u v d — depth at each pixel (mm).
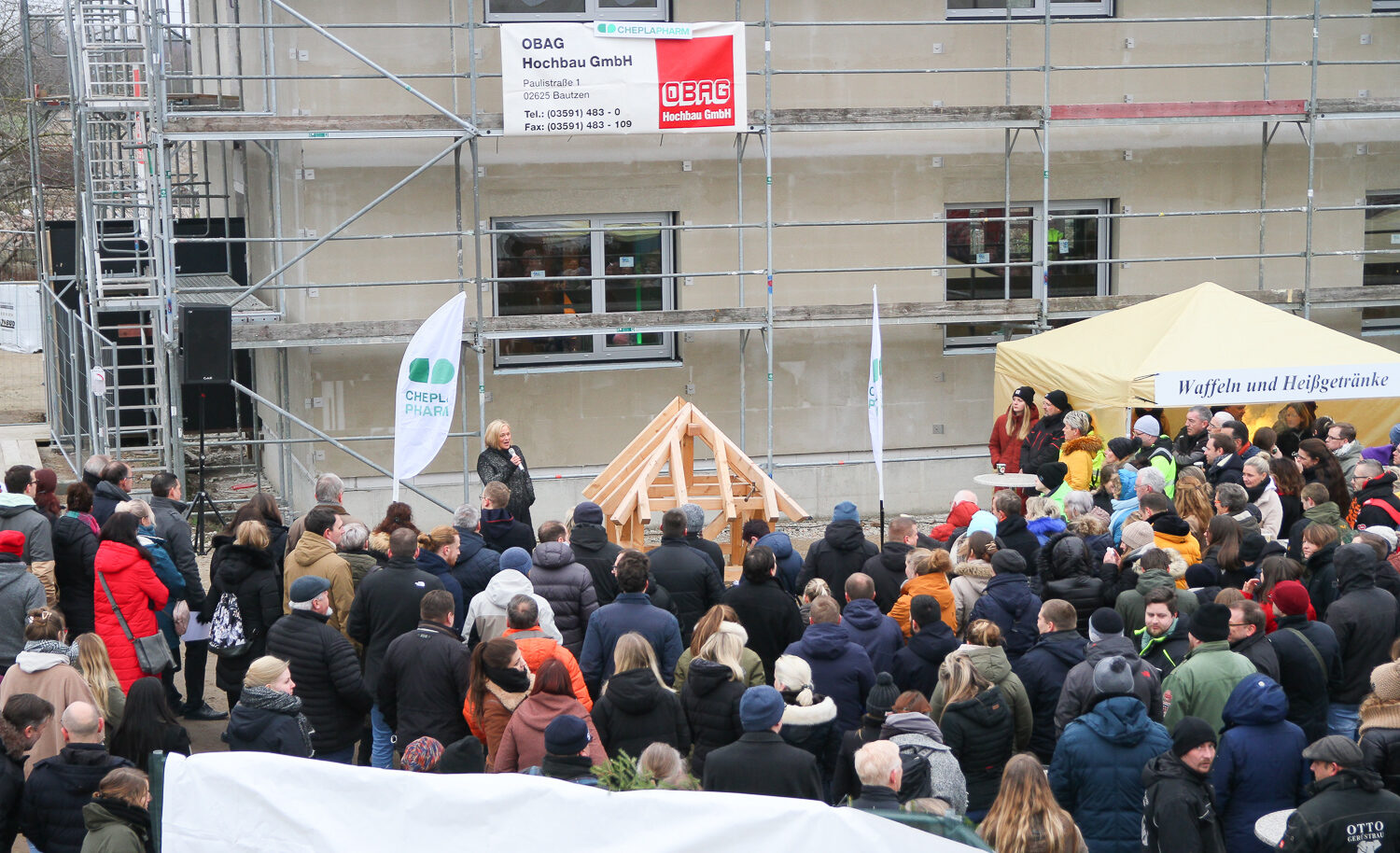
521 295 14500
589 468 14664
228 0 17266
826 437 15250
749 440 15102
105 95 16672
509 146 14062
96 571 7750
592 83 13039
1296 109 14891
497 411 14391
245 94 16266
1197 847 4934
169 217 12562
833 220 14961
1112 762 5445
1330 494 10180
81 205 16656
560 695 5781
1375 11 16203
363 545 8047
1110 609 6344
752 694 5262
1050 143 15375
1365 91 16203
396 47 13727
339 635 6871
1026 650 7234
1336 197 16250
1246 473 9688
